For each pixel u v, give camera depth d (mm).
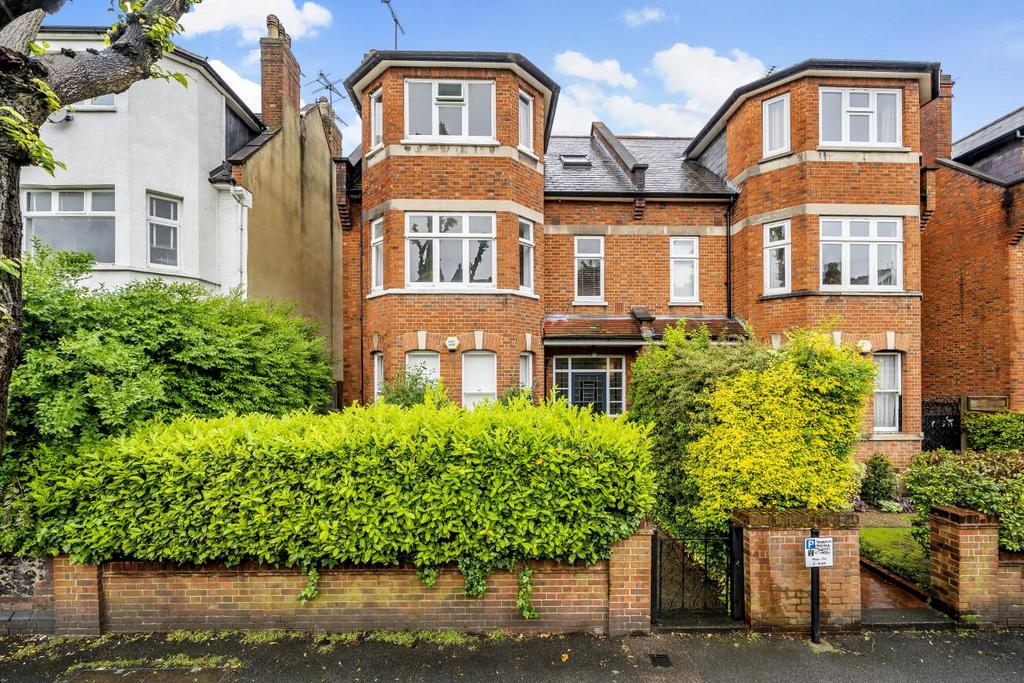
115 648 4398
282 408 7203
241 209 10492
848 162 10297
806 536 4723
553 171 13297
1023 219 10141
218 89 10727
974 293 11094
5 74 3785
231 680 3996
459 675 4070
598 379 11789
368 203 10984
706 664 4223
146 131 9523
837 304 10203
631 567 4668
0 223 3793
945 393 11766
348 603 4691
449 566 4699
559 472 4488
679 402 6203
